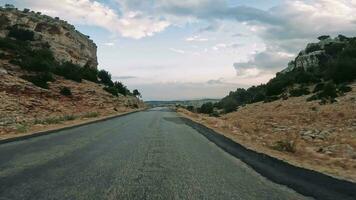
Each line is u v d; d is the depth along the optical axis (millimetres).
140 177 8305
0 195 6285
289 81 73188
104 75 81375
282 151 14508
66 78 60719
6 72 43688
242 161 11242
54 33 99875
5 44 59344
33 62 53375
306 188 7633
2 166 9234
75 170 8914
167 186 7465
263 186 7762
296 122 33344
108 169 9195
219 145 15523
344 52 68125
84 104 46969
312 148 15688
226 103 85688
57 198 6195
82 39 115438
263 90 89750
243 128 26016
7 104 31422
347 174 9516
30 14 103250
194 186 7555
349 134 23047
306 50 97688
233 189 7398
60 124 25844
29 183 7316
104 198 6309
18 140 15547
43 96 40938
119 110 53312
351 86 53281
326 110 38938
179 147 14438
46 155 11297
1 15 92500
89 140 16016
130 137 17906
